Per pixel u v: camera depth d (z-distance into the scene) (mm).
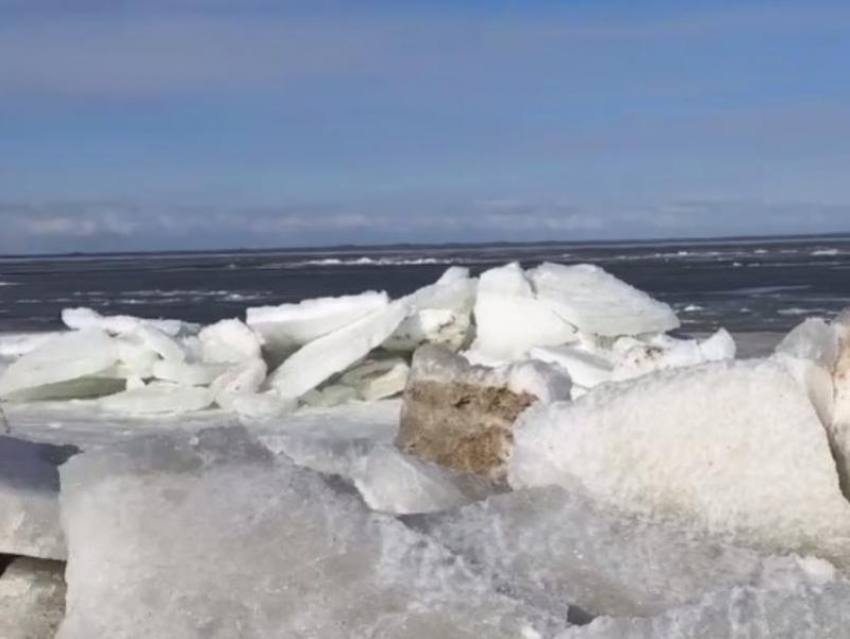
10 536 2678
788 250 141375
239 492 2592
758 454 2680
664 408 2764
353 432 10141
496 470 3299
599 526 2656
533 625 2264
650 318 13547
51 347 13656
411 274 84062
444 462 3418
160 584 2467
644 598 2467
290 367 12922
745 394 2725
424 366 3586
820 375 2832
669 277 60750
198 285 69688
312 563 2449
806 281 53344
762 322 28047
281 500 2566
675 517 2693
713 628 2180
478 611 2311
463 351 13664
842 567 2562
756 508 2656
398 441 3611
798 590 2260
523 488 2820
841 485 2730
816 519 2629
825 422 2775
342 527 2504
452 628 2291
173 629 2406
